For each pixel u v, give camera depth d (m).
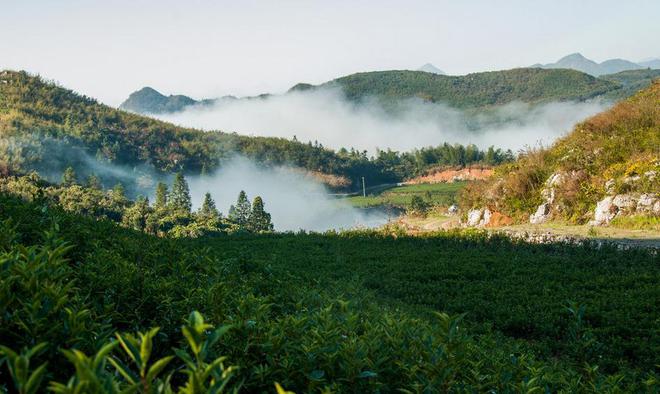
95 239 7.52
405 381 3.48
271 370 3.12
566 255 21.17
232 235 35.53
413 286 17.25
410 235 30.88
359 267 20.73
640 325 11.63
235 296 5.41
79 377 1.57
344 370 3.21
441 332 3.59
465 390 3.48
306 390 3.14
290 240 31.08
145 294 4.36
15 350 2.65
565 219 28.50
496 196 33.75
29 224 6.79
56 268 3.23
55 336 2.62
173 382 3.46
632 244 20.91
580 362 9.40
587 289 15.60
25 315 2.75
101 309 3.83
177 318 4.00
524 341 10.94
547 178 30.98
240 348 3.22
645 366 9.45
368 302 11.24
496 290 15.62
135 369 3.25
